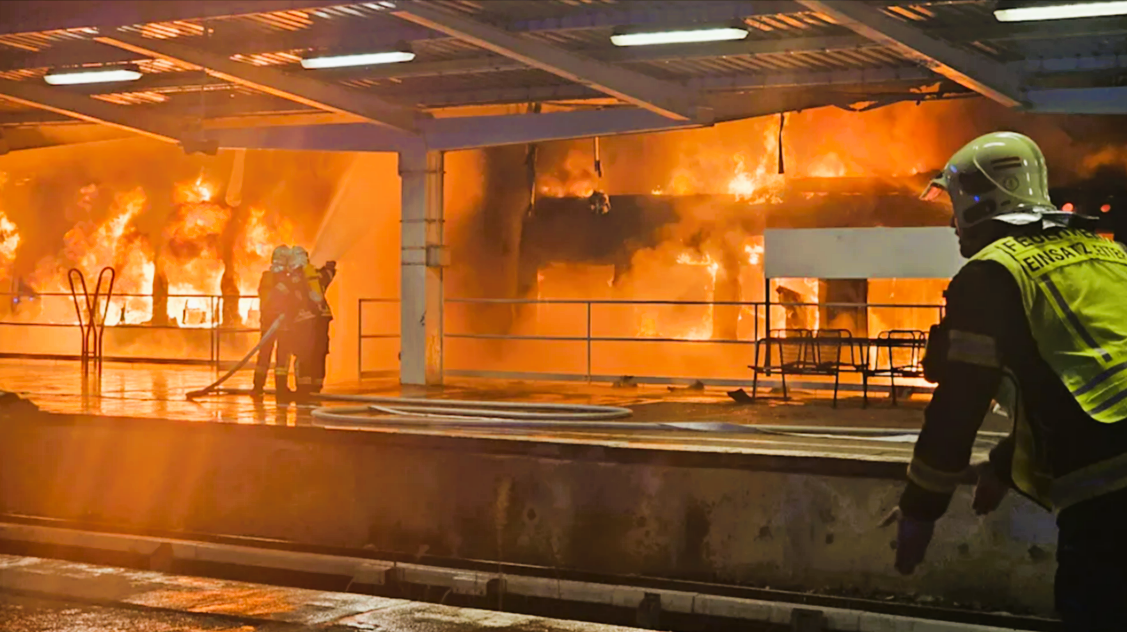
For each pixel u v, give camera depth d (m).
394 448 9.82
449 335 16.66
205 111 15.98
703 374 16.30
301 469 10.19
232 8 10.66
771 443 9.63
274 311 13.09
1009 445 3.40
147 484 10.87
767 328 13.49
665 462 8.83
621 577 8.85
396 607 4.84
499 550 9.36
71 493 11.22
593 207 16.91
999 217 3.26
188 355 20.06
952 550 7.99
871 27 10.10
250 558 9.85
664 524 8.80
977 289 3.09
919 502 3.11
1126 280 3.17
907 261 13.05
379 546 9.81
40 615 4.76
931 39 10.91
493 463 9.43
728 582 8.58
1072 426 3.05
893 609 7.97
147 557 10.13
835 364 12.77
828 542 8.30
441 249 15.79
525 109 15.45
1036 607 7.73
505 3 10.88
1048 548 7.72
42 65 13.54
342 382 16.73
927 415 3.11
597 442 9.46
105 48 13.20
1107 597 3.02
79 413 11.51
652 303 16.09
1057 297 3.07
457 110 15.88
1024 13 9.84
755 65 12.75
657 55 12.07
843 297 15.37
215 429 10.62
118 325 20.09
